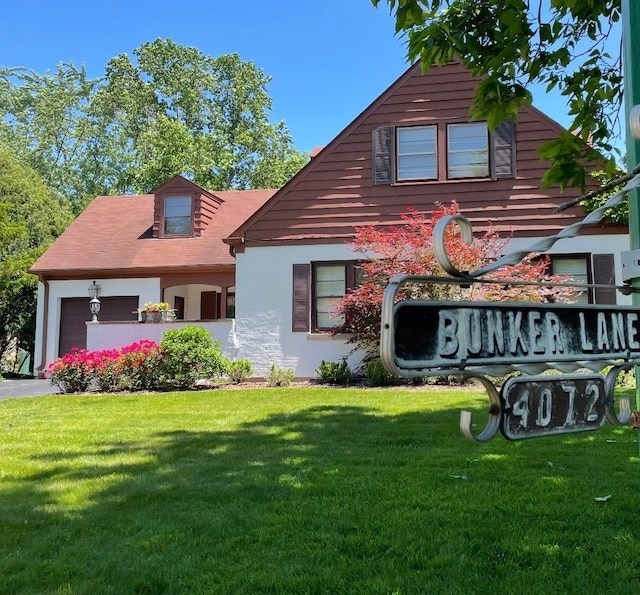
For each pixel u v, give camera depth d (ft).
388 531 10.16
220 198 56.95
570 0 12.05
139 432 20.38
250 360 38.24
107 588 8.36
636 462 14.52
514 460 14.92
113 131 115.96
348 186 38.32
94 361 33.78
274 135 109.19
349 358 37.11
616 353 4.58
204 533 10.36
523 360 4.02
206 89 111.65
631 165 6.38
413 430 19.31
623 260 6.17
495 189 36.45
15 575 8.83
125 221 56.49
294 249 38.58
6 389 38.93
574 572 8.49
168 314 42.60
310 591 8.11
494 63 13.57
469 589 8.04
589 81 13.92
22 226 55.98
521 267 30.12
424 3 12.69
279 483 13.34
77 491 13.07
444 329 3.67
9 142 117.80
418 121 37.88
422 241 31.63
